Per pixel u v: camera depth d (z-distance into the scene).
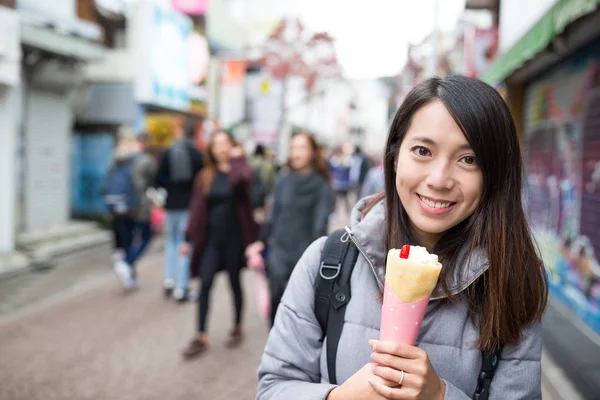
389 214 1.39
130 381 4.16
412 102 1.29
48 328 5.40
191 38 14.93
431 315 1.32
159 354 4.73
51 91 10.01
